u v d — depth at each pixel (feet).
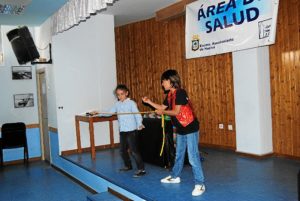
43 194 15.90
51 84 20.80
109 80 21.48
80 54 20.62
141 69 23.82
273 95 16.47
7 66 23.31
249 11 13.34
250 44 13.38
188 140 11.06
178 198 10.76
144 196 11.16
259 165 14.80
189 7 16.79
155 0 18.07
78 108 20.61
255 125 16.34
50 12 18.69
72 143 20.43
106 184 14.16
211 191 11.33
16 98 23.62
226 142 18.74
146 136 15.79
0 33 22.81
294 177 12.64
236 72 17.16
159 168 15.05
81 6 15.23
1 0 15.31
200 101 20.21
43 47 22.22
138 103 24.29
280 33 15.83
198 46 16.29
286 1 15.43
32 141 24.11
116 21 23.20
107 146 21.43
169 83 11.50
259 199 10.37
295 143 15.61
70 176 18.54
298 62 15.16
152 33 22.79
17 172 20.70
